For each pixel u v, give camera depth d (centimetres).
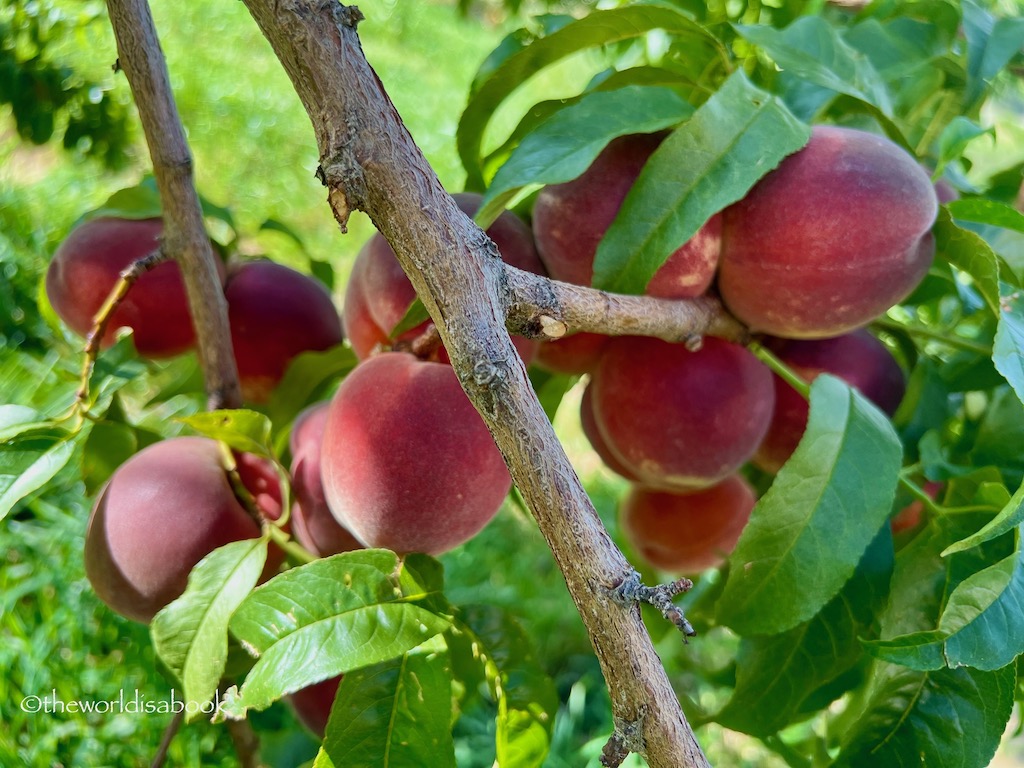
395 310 33
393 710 29
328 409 36
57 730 62
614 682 19
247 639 27
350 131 20
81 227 40
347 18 21
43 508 76
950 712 29
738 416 34
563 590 88
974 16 39
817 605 27
